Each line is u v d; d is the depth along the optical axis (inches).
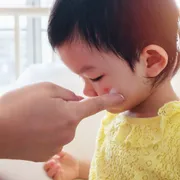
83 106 24.7
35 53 78.7
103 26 24.7
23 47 78.1
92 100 25.1
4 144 23.4
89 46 25.2
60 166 36.9
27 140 23.8
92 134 41.7
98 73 25.9
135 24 24.7
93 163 31.7
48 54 78.3
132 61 24.9
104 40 24.8
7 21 76.2
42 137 24.0
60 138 24.4
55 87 25.9
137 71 25.3
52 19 26.0
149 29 24.9
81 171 38.6
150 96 27.4
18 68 59.0
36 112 23.8
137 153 27.1
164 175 25.9
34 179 33.3
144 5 25.0
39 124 23.8
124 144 28.0
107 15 24.8
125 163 27.7
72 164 38.1
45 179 34.3
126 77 25.5
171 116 26.3
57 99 24.5
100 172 29.7
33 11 55.6
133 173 27.2
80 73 26.5
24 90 25.0
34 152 24.4
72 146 40.7
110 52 25.0
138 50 24.8
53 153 25.0
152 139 26.7
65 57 26.3
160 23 25.3
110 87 26.2
